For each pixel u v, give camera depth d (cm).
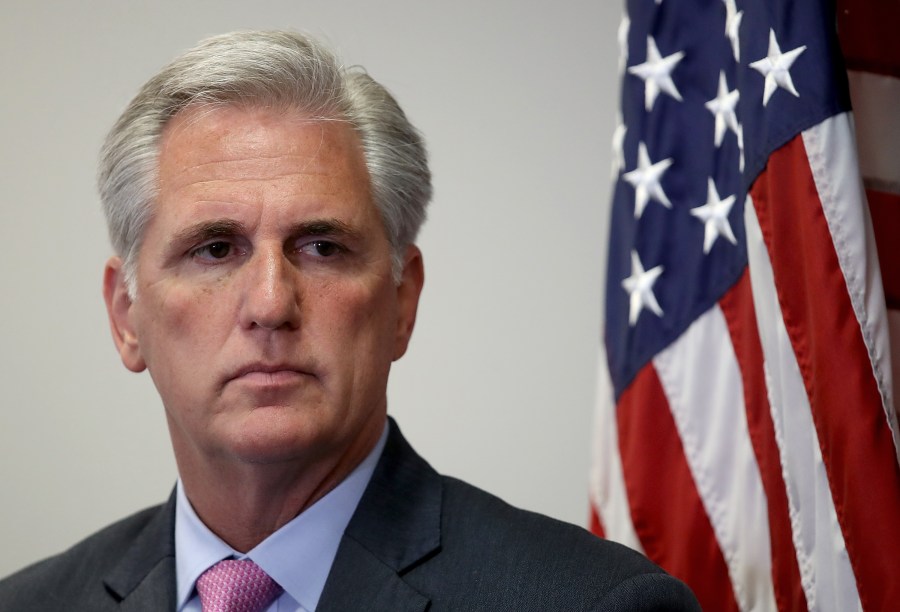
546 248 532
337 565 265
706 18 367
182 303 255
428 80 546
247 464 256
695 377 354
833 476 297
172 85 265
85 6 562
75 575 307
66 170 557
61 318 556
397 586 259
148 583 285
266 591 266
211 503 273
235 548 275
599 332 525
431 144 542
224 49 266
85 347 555
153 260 262
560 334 529
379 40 551
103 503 550
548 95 537
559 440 525
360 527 270
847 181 306
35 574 314
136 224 267
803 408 308
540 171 535
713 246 354
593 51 536
